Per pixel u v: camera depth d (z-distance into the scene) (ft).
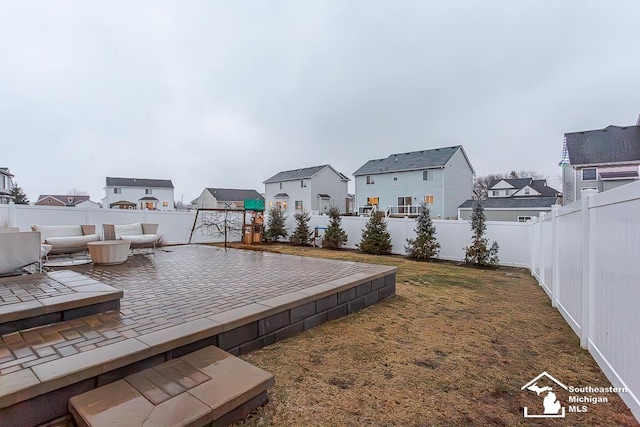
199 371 7.19
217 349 8.41
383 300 16.22
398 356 9.57
